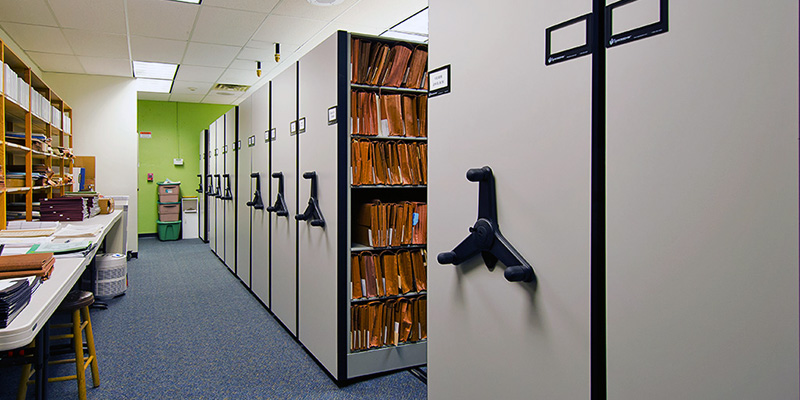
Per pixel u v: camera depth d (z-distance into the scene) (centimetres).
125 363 254
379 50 234
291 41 470
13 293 110
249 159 410
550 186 103
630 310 88
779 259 66
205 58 526
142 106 783
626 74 87
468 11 129
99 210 389
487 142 122
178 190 754
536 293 108
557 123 101
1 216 272
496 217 119
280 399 215
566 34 99
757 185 68
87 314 223
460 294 135
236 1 363
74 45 462
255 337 297
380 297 239
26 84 325
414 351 247
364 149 230
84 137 575
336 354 227
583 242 96
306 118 265
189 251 638
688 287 78
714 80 73
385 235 238
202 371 245
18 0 350
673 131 79
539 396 108
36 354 164
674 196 79
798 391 65
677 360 80
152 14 385
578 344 97
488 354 124
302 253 275
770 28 67
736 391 72
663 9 81
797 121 64
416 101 249
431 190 148
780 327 66
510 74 114
